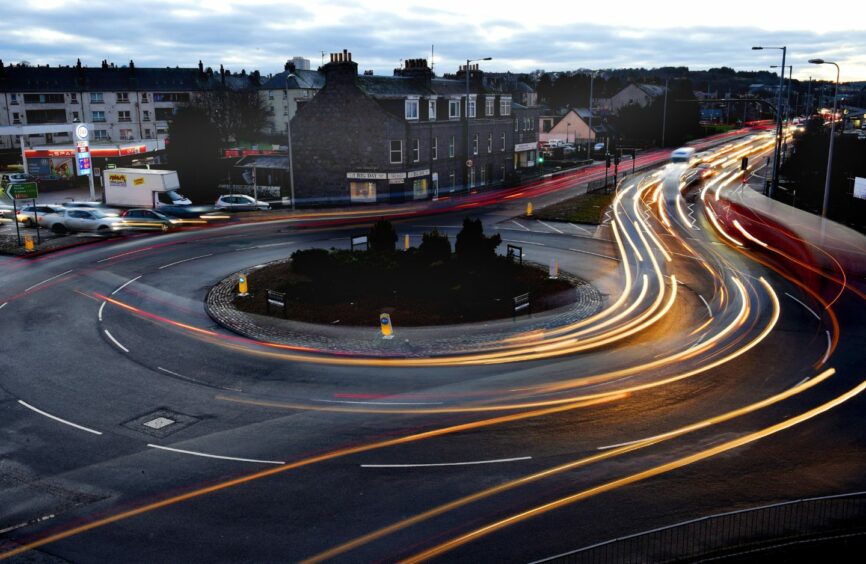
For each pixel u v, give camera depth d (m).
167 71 103.81
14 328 22.38
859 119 110.88
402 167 52.81
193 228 42.22
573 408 16.14
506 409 16.09
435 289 25.89
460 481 12.84
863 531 11.00
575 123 107.00
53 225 40.62
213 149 57.97
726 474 13.10
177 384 17.73
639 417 15.64
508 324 22.64
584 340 21.19
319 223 43.72
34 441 14.56
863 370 18.50
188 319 23.42
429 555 10.64
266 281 27.53
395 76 58.03
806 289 27.44
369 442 14.45
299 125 54.66
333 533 11.24
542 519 11.59
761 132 128.25
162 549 10.86
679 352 20.11
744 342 20.98
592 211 47.84
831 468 13.33
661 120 109.19
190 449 14.20
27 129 64.75
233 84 107.00
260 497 12.34
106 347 20.56
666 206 51.34
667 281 28.55
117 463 13.62
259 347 20.61
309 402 16.58
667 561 10.30
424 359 19.56
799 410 15.99
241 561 10.55
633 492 12.45
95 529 11.42
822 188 52.31
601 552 10.55
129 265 31.67
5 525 11.56
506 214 46.88
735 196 56.06
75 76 95.19
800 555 10.44
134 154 69.12
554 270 28.33
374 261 27.30
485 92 64.44
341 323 22.69
